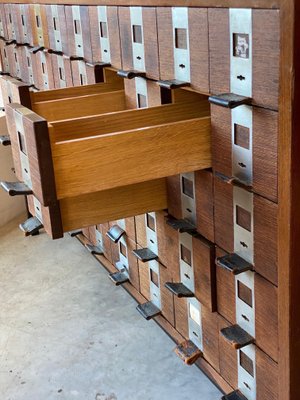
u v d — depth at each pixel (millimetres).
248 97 1071
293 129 986
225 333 1300
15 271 2260
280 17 944
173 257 1546
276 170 1052
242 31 1043
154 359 1656
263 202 1115
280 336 1169
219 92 1158
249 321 1272
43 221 1387
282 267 1105
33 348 1751
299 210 1051
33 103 1581
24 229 1406
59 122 1340
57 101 1608
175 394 1510
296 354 1164
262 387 1284
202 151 1253
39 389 1568
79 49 1861
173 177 1453
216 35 1123
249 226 1183
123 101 1677
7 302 2027
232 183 1164
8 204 2732
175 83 1271
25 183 1258
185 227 1411
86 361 1672
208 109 1447
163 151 1220
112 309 1932
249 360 1314
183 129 1216
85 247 2389
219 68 1140
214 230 1324
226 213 1256
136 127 1407
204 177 1312
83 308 1953
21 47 2531
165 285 1556
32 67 2436
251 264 1207
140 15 1406
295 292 1109
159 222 1578
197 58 1208
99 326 1841
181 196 1438
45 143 1104
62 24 1964
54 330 1838
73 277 2178
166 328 1748
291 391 1187
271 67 993
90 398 1520
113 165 1181
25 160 1218
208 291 1396
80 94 1735
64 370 1640
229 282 1316
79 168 1152
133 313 1896
